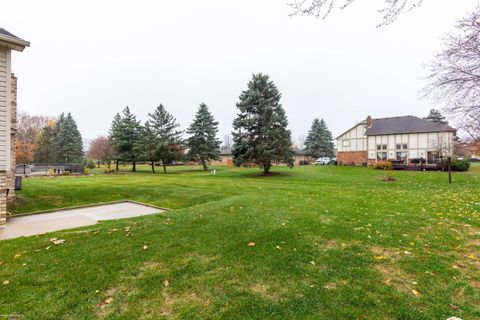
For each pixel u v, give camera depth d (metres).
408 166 26.44
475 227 5.23
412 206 7.36
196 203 10.09
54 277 3.31
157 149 29.78
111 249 4.22
